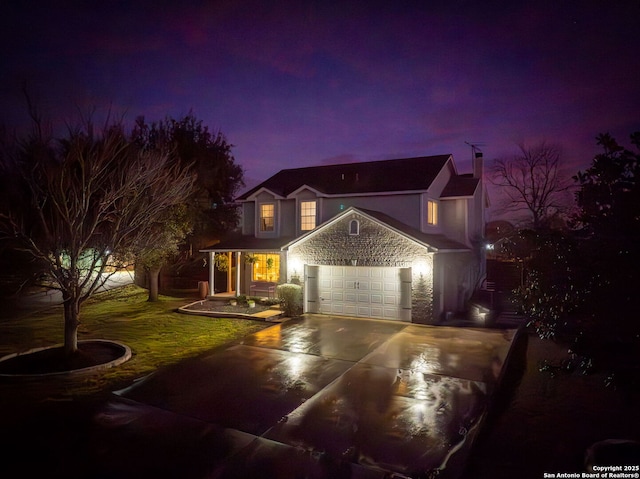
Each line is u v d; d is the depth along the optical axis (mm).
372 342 13172
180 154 23250
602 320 4164
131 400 8805
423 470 6203
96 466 6379
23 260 16734
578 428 7742
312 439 7117
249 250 20359
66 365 10711
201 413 8148
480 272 22469
